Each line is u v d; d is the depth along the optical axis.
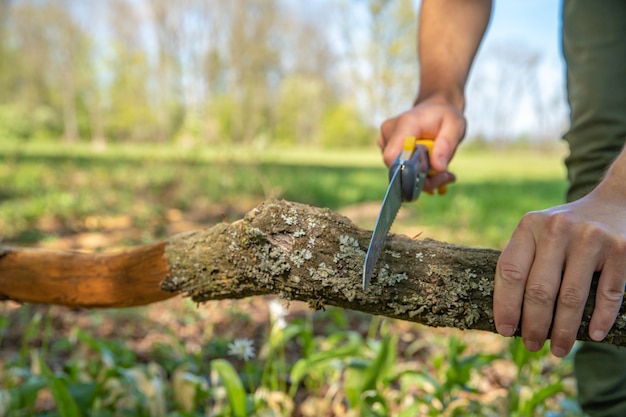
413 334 3.13
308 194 9.70
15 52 39.72
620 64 1.57
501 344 2.90
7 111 22.72
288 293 1.09
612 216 0.85
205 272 1.18
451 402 2.17
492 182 13.98
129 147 27.41
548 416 1.90
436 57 1.70
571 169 1.69
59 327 3.17
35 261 1.46
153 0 36.56
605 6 1.60
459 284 0.99
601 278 0.84
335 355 2.03
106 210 7.44
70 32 40.22
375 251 0.95
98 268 1.39
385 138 1.65
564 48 1.73
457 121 1.55
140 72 39.69
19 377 2.38
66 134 41.00
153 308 3.52
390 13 26.31
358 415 2.09
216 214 7.75
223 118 35.47
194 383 2.05
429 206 8.17
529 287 0.85
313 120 46.03
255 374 2.46
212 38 35.38
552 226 0.84
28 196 8.39
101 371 2.35
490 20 1.79
